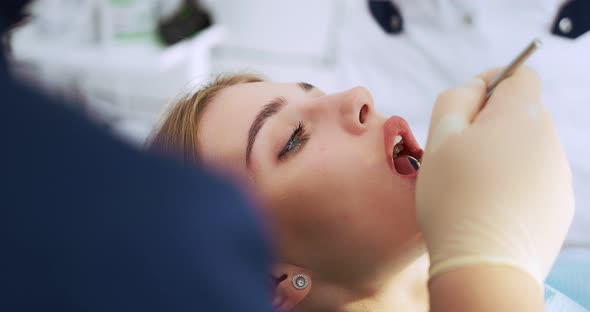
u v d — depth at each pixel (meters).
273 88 1.02
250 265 0.39
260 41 2.71
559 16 1.86
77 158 0.32
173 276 0.33
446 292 0.59
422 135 2.17
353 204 0.90
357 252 0.92
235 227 0.37
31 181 0.30
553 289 1.23
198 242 0.34
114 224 0.32
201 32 2.55
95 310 0.31
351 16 2.23
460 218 0.64
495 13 1.94
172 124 1.06
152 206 0.33
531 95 0.74
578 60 1.90
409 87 2.19
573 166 1.97
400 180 0.90
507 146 0.67
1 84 0.31
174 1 2.54
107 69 2.32
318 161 0.91
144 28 2.44
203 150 0.97
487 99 0.80
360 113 0.96
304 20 2.60
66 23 2.27
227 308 0.35
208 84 1.22
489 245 0.60
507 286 0.57
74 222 0.31
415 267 0.96
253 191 0.93
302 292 0.95
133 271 0.32
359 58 2.26
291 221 0.92
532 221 0.64
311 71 2.67
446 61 2.07
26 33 2.13
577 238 1.97
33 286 0.30
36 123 0.31
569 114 1.96
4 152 0.30
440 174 0.68
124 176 0.33
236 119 0.97
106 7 2.33
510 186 0.65
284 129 0.95
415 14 2.06
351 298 0.96
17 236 0.30
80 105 0.34
